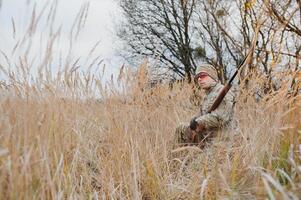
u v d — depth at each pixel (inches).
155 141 158.4
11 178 88.0
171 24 729.6
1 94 104.3
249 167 116.5
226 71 483.8
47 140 109.5
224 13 362.9
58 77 119.3
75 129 137.6
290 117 132.9
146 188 131.8
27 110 100.7
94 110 159.0
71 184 112.6
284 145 122.3
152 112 176.9
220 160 137.9
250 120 150.8
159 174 136.3
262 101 148.0
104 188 125.4
